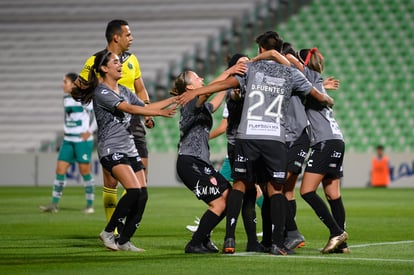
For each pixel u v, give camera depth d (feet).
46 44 309.63
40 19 322.75
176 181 248.11
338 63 287.89
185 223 124.06
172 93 87.86
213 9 311.47
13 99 291.58
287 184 87.20
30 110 287.69
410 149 268.62
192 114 84.84
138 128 97.45
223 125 98.07
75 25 315.99
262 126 80.12
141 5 321.11
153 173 249.55
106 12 320.50
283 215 81.87
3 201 178.91
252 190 86.48
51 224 121.39
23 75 298.76
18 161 254.68
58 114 285.84
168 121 276.41
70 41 309.01
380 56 288.92
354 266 72.49
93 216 137.80
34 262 75.72
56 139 273.33
